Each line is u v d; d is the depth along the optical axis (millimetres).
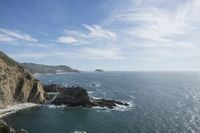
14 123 79062
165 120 84625
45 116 90062
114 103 114062
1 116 87500
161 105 115938
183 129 73125
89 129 73625
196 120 84500
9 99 101750
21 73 117875
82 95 110438
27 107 104438
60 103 111938
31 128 73875
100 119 86250
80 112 97688
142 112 98375
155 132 70375
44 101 116938
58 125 77875
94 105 109000
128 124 79250
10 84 104375
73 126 76938
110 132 70500
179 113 97250
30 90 115125
